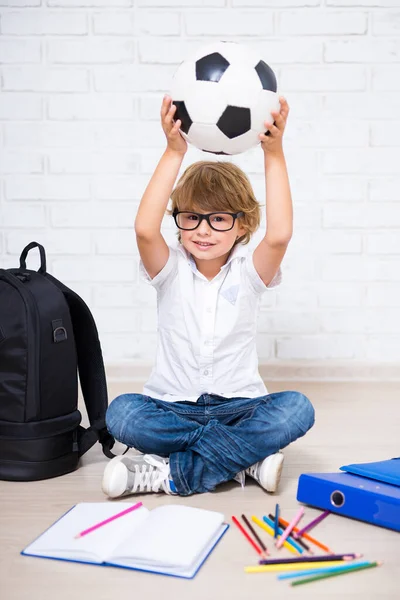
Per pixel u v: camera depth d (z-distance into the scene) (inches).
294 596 40.5
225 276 62.2
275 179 58.4
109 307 92.2
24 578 42.3
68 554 44.5
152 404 59.2
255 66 54.9
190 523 47.6
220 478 56.6
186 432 58.1
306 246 91.4
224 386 61.4
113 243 91.4
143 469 55.4
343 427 73.5
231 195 60.6
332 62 88.8
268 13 88.1
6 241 91.3
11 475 58.6
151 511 50.1
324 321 92.3
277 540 47.3
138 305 92.1
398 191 90.7
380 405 81.8
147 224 58.7
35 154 90.1
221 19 88.3
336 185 90.5
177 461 55.5
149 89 89.3
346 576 42.8
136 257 91.6
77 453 61.6
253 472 57.2
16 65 89.0
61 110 89.6
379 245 91.4
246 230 63.5
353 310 92.3
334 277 91.7
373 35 88.5
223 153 56.7
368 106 89.5
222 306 61.3
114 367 92.6
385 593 40.9
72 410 61.2
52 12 88.1
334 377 93.0
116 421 57.9
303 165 90.3
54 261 91.6
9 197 90.7
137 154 90.3
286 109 55.9
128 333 92.6
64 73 89.1
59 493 56.1
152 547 44.1
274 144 57.2
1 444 58.6
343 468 54.4
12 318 57.4
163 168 58.4
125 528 47.4
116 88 89.3
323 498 52.2
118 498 55.1
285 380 92.5
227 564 44.2
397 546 46.9
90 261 91.6
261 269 60.9
